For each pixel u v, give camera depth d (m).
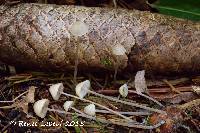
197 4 0.51
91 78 0.50
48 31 0.48
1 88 0.49
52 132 0.46
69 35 0.48
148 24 0.49
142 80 0.49
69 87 0.50
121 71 0.50
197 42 0.49
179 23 0.50
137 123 0.47
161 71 0.50
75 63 0.48
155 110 0.47
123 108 0.48
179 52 0.49
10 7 0.49
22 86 0.49
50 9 0.49
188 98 0.49
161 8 0.52
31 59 0.49
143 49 0.49
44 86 0.49
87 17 0.49
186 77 0.50
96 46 0.49
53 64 0.49
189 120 0.46
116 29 0.49
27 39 0.48
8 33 0.49
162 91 0.49
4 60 0.50
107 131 0.47
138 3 0.55
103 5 0.55
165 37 0.49
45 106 0.47
